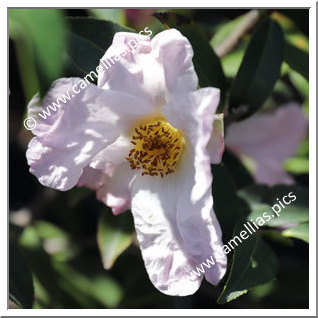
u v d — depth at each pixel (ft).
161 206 1.14
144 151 1.15
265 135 1.44
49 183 1.11
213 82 1.21
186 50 1.07
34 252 1.41
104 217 1.26
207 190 1.06
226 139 1.40
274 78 1.24
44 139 1.11
